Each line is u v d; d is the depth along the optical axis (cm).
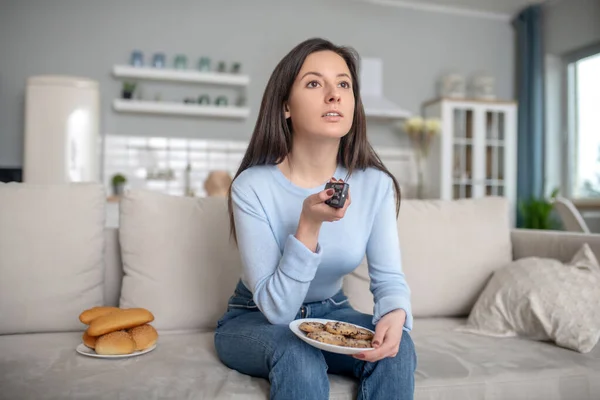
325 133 113
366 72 512
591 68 498
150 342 128
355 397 106
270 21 504
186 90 481
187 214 157
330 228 118
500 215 189
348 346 95
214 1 490
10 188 151
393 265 121
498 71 564
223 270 154
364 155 129
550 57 531
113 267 163
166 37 478
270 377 99
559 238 182
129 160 467
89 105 399
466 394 112
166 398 100
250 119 496
